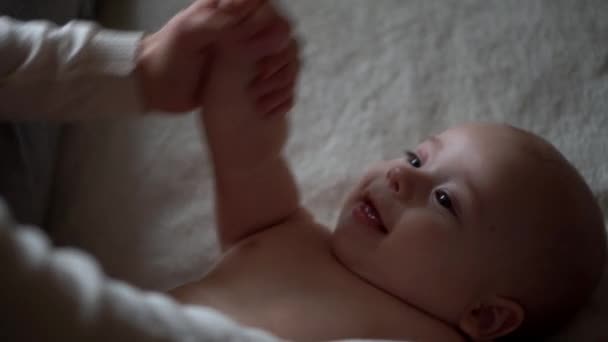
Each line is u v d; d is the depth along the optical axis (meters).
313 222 0.98
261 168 0.93
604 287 0.97
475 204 0.87
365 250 0.90
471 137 0.92
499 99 1.19
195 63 0.85
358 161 1.13
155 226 1.08
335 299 0.87
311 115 1.19
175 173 1.13
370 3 1.34
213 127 0.90
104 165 1.14
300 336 0.83
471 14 1.31
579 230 0.88
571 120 1.16
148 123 1.18
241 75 0.84
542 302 0.88
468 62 1.24
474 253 0.87
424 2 1.33
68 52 0.82
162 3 1.36
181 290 0.87
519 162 0.89
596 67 1.22
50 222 1.07
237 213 0.96
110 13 1.34
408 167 0.90
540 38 1.26
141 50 0.85
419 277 0.88
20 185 0.89
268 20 0.81
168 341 0.47
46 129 1.03
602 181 1.08
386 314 0.87
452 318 0.89
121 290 0.47
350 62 1.25
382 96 1.21
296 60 0.87
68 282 0.44
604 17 1.28
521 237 0.87
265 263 0.90
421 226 0.88
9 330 0.42
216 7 0.82
